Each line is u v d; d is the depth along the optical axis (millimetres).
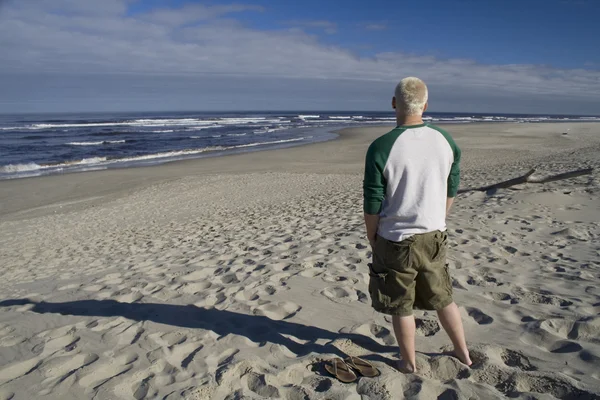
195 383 2389
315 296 3650
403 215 2109
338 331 2965
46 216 11727
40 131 48594
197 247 6348
